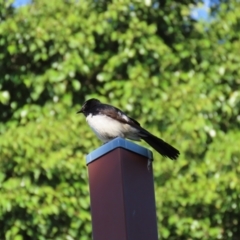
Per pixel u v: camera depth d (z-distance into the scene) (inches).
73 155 608.7
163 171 618.8
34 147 596.7
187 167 627.2
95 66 665.0
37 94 644.1
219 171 625.6
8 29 653.3
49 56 660.7
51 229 597.0
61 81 649.0
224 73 677.3
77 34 655.1
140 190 363.9
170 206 616.4
